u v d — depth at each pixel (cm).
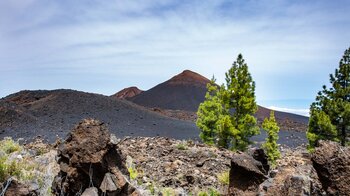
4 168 677
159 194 836
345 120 1625
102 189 527
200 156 1341
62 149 582
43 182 651
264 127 1684
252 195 526
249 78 1703
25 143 1853
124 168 577
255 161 555
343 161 373
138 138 1884
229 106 1697
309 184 409
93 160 535
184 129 2948
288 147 2552
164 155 1390
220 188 956
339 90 1677
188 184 1005
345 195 361
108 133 566
